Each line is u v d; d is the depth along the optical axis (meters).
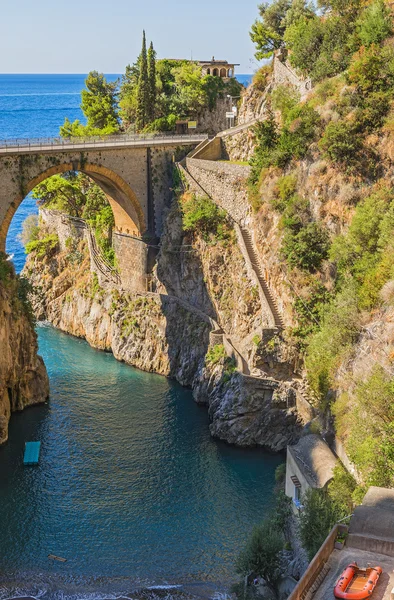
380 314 52.94
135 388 79.00
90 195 101.56
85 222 100.62
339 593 22.92
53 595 46.12
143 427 69.38
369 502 28.70
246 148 89.62
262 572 42.47
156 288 88.19
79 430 68.75
